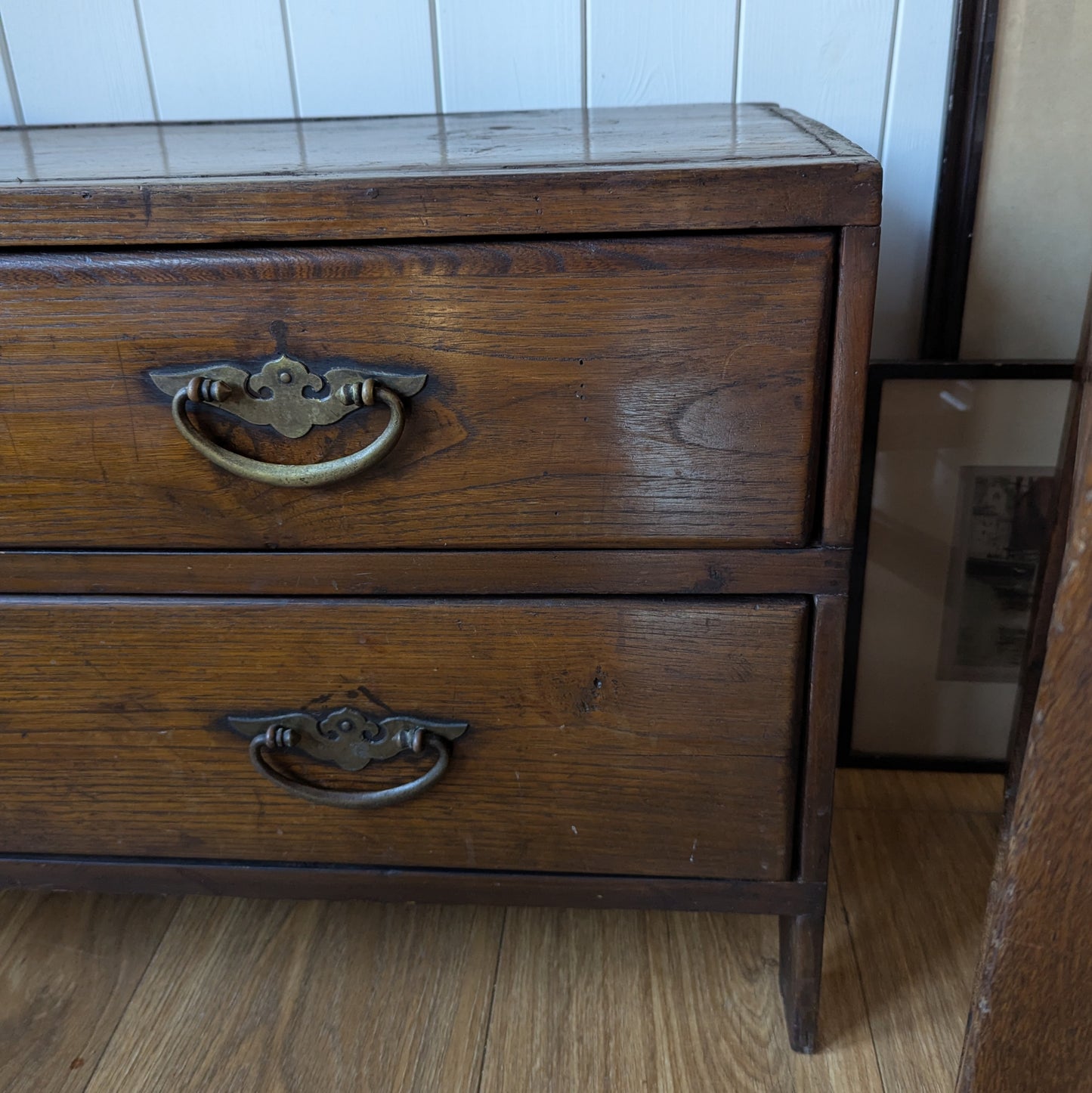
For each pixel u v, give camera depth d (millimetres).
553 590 544
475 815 612
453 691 573
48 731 607
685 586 538
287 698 583
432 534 533
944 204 802
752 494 509
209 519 538
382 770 602
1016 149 778
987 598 906
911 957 745
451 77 825
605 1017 704
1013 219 802
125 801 628
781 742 569
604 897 631
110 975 751
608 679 561
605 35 801
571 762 588
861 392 482
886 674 946
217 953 771
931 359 849
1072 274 814
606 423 498
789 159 454
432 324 479
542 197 449
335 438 510
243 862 647
